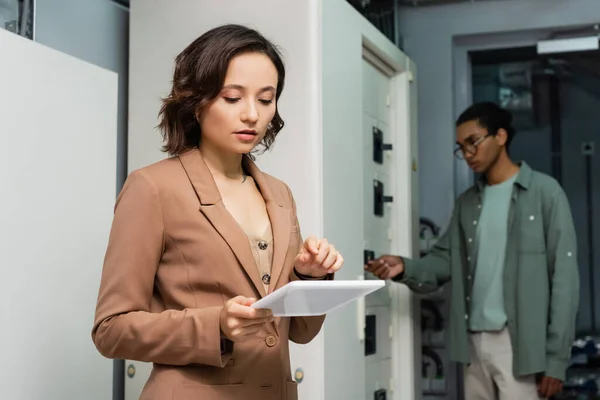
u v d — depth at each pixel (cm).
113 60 297
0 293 191
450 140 413
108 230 229
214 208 134
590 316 493
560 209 309
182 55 141
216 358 122
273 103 140
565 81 499
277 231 142
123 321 126
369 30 314
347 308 276
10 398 192
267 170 261
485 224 325
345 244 275
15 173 196
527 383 309
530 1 401
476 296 322
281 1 265
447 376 400
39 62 206
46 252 205
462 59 427
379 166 340
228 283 132
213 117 136
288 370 141
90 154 223
